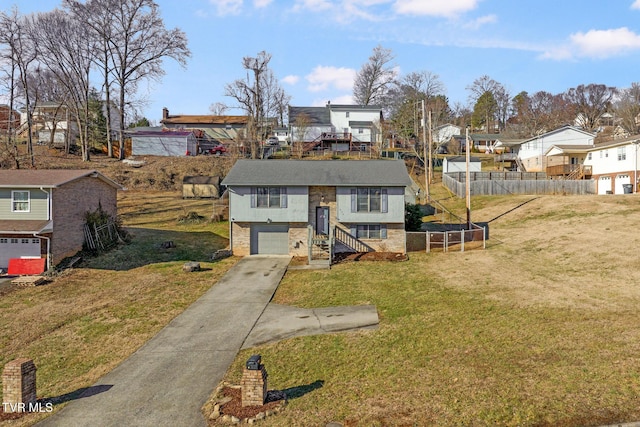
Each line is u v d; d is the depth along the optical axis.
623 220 28.12
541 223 30.95
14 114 61.66
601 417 8.80
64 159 50.31
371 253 26.59
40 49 47.69
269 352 13.42
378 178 27.20
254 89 62.19
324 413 9.61
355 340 13.81
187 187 43.34
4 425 9.69
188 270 23.36
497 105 111.12
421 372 11.30
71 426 9.62
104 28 51.53
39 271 22.59
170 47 55.62
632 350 11.47
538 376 10.57
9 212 23.73
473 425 8.88
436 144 72.06
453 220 35.84
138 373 12.34
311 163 30.48
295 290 20.12
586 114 93.62
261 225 27.58
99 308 17.98
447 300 17.22
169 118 74.31
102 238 27.59
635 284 17.30
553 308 15.35
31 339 15.01
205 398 10.80
